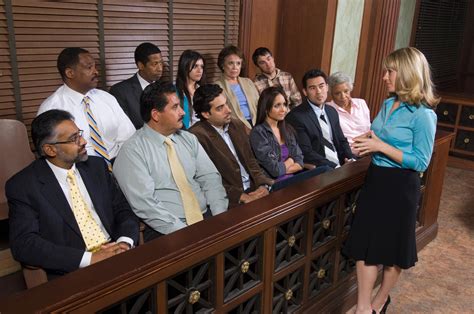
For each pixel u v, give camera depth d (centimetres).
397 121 200
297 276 214
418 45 577
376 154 207
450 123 534
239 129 279
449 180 488
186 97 331
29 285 176
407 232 205
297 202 193
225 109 254
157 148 220
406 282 285
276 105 284
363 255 214
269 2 429
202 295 177
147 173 213
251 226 173
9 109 277
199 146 240
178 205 221
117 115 286
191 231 161
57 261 174
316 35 430
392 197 203
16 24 269
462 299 269
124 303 139
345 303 247
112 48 322
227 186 254
